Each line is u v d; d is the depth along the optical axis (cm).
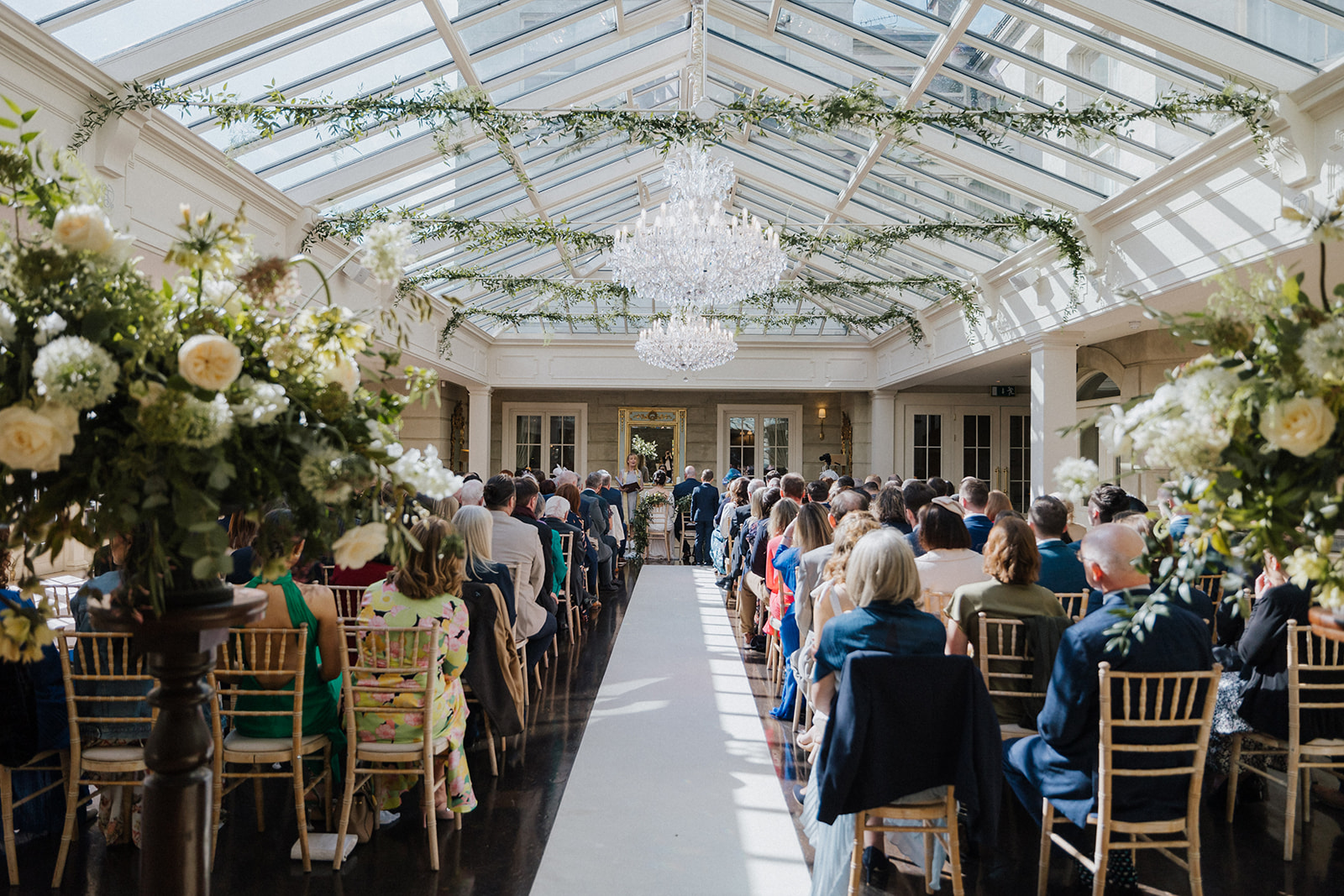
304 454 166
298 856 318
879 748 261
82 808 367
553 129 657
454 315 1108
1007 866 322
